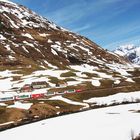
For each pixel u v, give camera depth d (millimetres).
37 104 147625
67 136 107125
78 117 137000
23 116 135250
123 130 106938
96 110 151000
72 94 175875
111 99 172875
